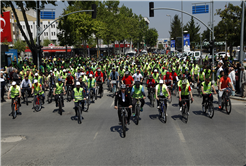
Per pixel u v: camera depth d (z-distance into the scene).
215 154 6.43
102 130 8.95
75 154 6.67
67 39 42.38
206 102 11.09
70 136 8.34
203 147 6.97
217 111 11.91
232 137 7.84
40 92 12.94
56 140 7.96
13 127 9.74
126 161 6.07
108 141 7.67
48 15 21.64
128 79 13.23
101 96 16.58
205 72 15.80
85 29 43.22
